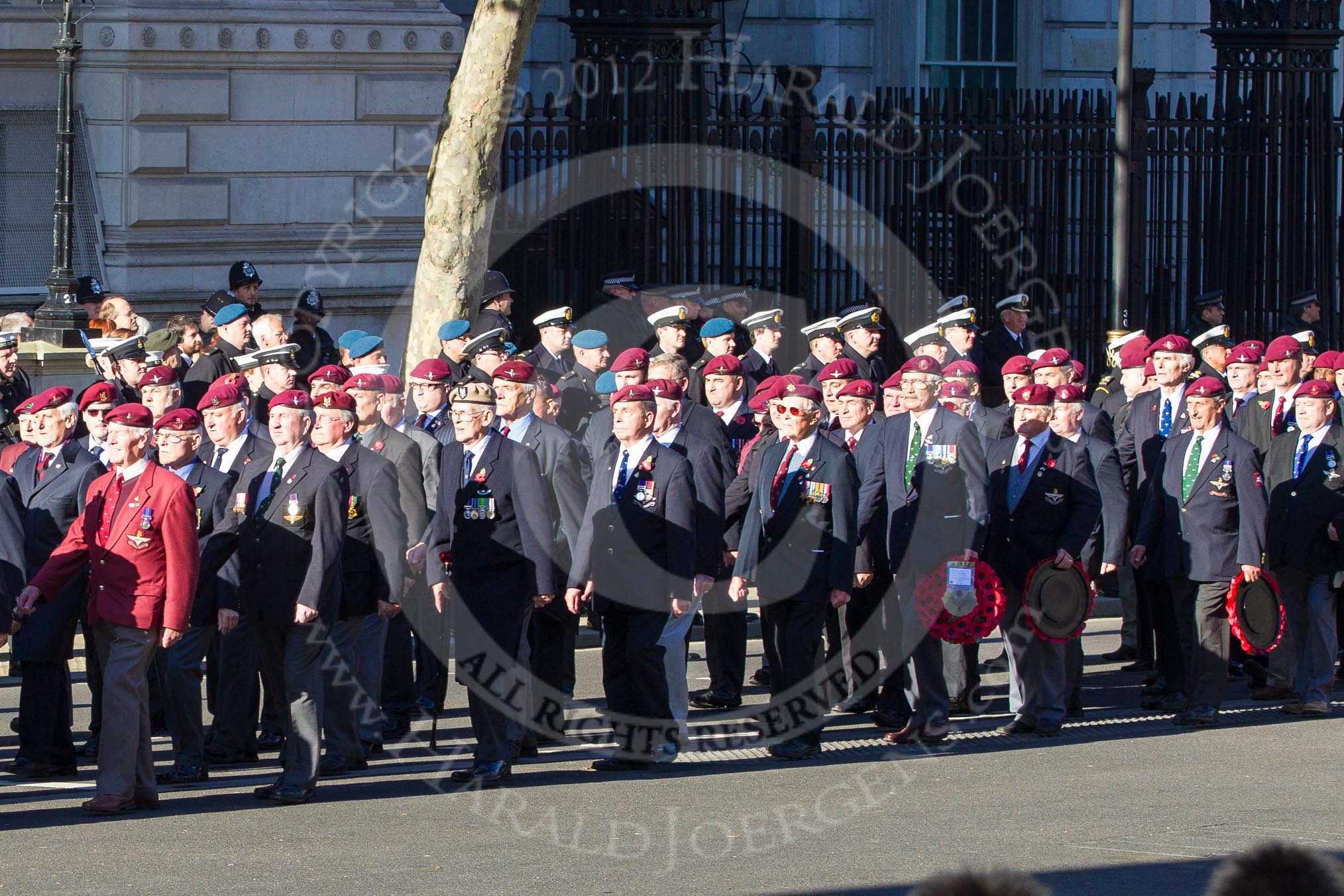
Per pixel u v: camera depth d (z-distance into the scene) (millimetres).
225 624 19922
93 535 18547
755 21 54844
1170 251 44031
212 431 22000
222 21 39219
